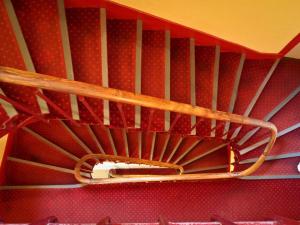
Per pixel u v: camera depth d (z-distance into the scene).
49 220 3.21
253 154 4.76
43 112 2.74
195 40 3.81
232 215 4.72
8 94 2.69
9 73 1.77
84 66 3.12
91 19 3.18
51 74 2.87
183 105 2.68
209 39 3.77
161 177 4.78
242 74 4.34
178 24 3.46
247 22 3.35
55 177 4.83
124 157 4.79
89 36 3.15
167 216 4.79
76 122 3.23
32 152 4.71
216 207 4.80
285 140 4.59
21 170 4.72
